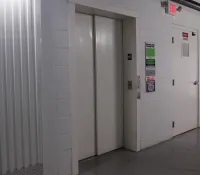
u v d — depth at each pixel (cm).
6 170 237
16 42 240
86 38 327
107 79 354
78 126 322
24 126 246
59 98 271
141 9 360
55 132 269
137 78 357
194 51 496
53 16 262
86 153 336
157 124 400
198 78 513
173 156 342
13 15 238
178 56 451
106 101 354
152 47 382
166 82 416
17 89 241
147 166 308
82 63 323
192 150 368
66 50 275
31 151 252
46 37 258
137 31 355
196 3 459
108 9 312
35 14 250
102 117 350
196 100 512
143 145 375
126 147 378
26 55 246
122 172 291
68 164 282
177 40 445
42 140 259
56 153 271
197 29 499
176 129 452
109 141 363
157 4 389
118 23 364
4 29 233
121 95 375
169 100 425
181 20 448
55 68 266
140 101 366
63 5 270
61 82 272
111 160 330
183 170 294
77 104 320
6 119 237
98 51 339
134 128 365
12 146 240
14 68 239
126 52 368
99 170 298
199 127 520
